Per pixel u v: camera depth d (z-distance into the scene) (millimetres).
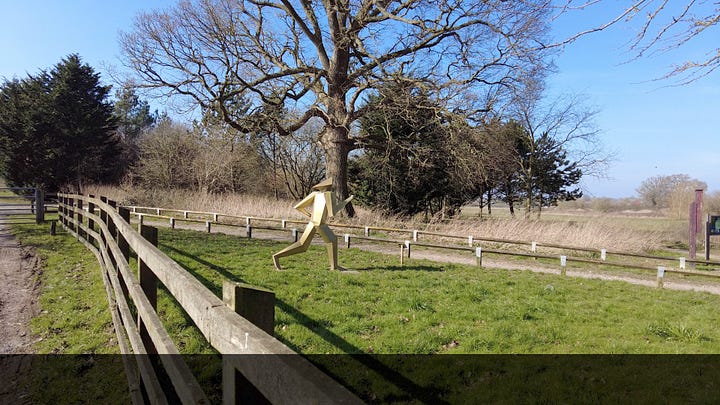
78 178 38312
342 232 20109
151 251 3172
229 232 18141
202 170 33094
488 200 30797
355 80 22359
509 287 9227
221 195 28359
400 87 20281
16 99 38188
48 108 37344
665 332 6289
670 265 15125
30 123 36375
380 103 21062
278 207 24297
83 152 38406
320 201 10484
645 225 25969
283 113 22969
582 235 17031
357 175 29141
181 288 2215
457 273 11086
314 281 8852
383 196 27422
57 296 7289
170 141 35125
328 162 22938
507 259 14672
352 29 20219
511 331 6098
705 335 6246
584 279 10984
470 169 22391
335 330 6012
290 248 10336
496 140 23125
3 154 36969
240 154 32594
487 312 6988
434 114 21812
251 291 1658
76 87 39469
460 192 27781
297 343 5531
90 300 7023
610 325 6633
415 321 6453
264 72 21344
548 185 29250
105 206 7461
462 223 20312
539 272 12008
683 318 7223
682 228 24266
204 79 19359
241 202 25438
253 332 1343
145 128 59000
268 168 35406
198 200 27203
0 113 37781
